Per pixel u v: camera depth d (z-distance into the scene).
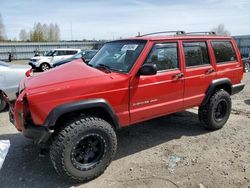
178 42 4.45
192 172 3.75
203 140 4.84
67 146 3.29
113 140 3.63
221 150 4.43
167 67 4.29
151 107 4.09
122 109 3.78
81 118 3.46
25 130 3.34
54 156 3.31
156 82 4.08
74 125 3.34
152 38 4.13
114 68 4.00
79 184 3.51
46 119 3.21
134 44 4.16
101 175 3.70
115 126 3.79
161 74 4.15
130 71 3.81
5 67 6.70
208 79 4.89
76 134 3.32
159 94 4.16
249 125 5.62
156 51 4.12
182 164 3.98
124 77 3.75
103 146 3.57
